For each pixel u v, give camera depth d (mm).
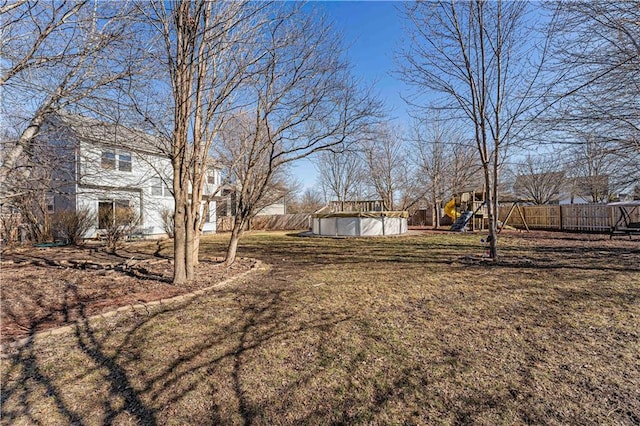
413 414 1878
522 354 2605
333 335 3049
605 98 4961
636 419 1798
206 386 2191
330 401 2018
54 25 3471
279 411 1925
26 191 4031
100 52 3957
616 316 3424
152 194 14797
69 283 5270
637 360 2469
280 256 8812
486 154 7035
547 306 3818
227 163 8336
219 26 5129
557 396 2023
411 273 6016
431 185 22750
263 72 5418
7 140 3686
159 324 3354
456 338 2943
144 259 8047
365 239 13930
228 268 6551
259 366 2463
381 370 2383
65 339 2961
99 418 1855
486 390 2104
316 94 5922
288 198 32375
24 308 3889
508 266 6441
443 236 14539
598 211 15102
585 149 5508
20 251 10203
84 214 12109
